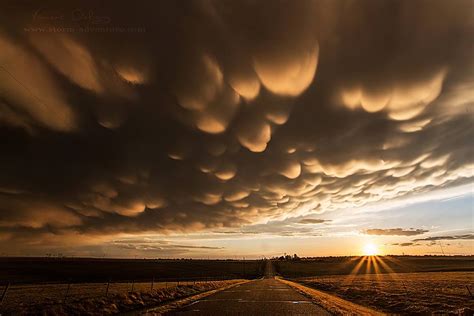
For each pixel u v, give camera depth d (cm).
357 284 4231
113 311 1416
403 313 1566
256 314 1349
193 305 1670
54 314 1287
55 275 8106
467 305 1847
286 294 2494
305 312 1430
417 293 2695
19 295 2858
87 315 1305
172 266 13238
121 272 9431
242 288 3419
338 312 1423
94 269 10106
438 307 1772
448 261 16312
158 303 1792
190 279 7338
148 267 11856
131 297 1825
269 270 13350
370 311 1564
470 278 5766
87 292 3222
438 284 4091
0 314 1263
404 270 11025
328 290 3394
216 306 1625
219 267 14038
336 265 15700
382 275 8331
